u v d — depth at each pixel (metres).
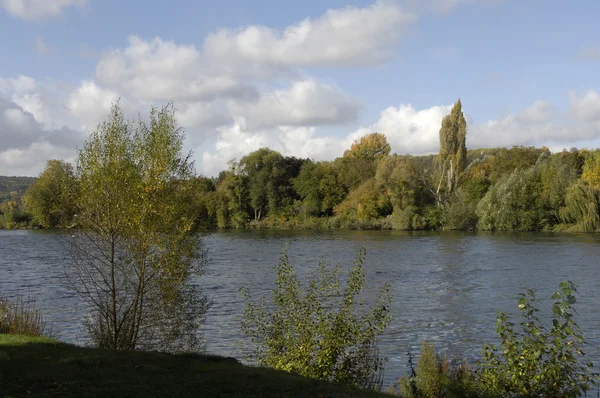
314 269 39.84
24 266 42.19
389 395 10.76
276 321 13.67
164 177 16.67
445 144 92.31
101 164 16.45
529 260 44.12
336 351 12.66
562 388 10.30
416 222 85.38
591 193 72.44
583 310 25.12
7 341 13.52
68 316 23.80
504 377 10.71
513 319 23.67
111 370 11.16
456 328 22.20
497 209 79.12
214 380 10.72
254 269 40.81
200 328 21.80
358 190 95.56
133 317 16.41
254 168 103.50
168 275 16.45
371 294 29.70
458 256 47.94
